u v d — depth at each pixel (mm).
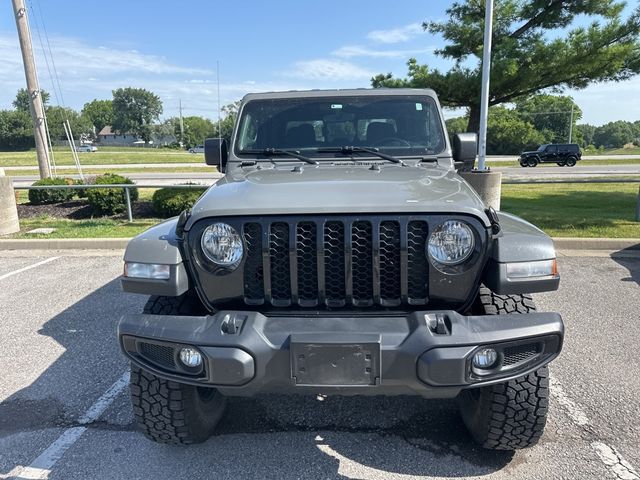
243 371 2246
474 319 2307
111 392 3588
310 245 2434
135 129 113750
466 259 2398
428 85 12445
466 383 2230
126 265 2592
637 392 3441
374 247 2385
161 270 2516
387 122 3756
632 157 51969
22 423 3221
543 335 2293
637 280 5969
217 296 2488
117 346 4344
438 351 2195
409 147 3660
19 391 3615
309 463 2809
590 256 7121
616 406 3275
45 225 9703
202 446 2973
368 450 2916
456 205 2404
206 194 2795
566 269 6469
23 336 4590
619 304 5156
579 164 38656
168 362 2422
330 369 2223
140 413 2723
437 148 3643
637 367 3795
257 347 2248
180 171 30047
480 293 2699
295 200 2479
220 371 2264
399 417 3248
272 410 3348
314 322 2344
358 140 3730
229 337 2262
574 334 4410
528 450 2867
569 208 11305
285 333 2281
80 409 3375
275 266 2457
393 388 2303
